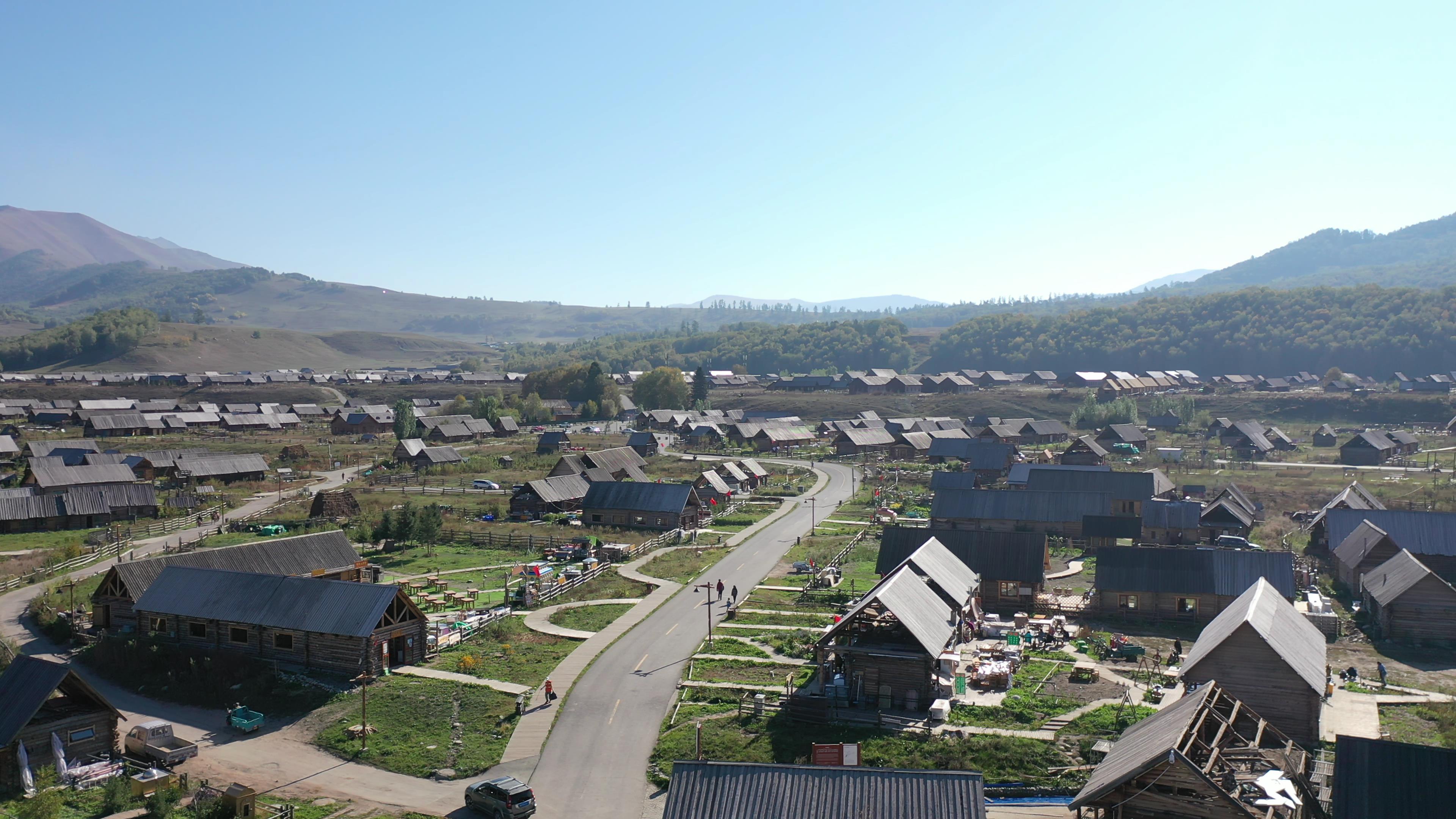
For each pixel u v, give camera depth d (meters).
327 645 57.53
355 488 138.12
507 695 53.78
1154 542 100.81
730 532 107.38
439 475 150.00
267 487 138.12
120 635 64.31
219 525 108.25
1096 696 53.00
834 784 31.98
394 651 58.94
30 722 44.06
